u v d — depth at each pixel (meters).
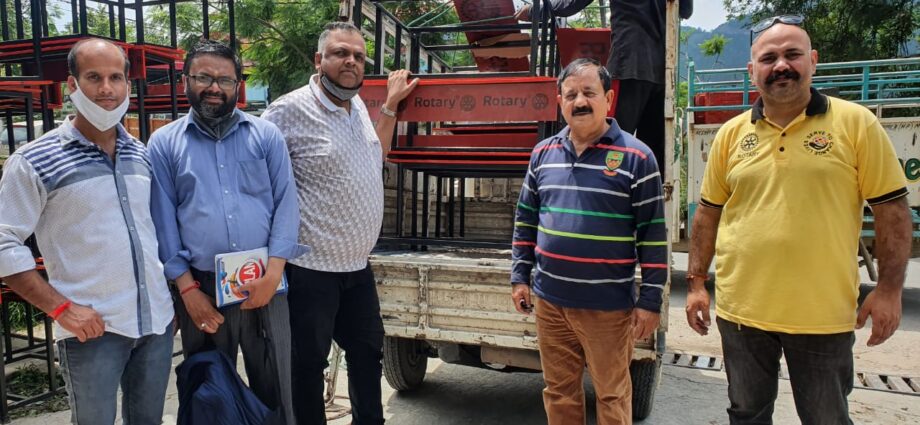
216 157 2.31
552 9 4.14
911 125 6.62
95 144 2.15
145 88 5.53
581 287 2.42
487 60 5.15
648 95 3.69
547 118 3.12
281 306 2.46
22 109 4.53
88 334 2.03
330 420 3.55
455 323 3.14
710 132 7.36
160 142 2.33
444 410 3.84
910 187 6.65
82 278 2.07
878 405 4.05
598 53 4.50
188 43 12.70
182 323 2.37
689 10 4.05
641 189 2.37
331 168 2.62
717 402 4.11
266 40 12.48
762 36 2.15
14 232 1.97
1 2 4.45
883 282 2.10
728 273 2.31
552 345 2.61
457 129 4.21
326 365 2.79
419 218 4.68
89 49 2.06
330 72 2.60
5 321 4.41
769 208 2.17
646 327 2.37
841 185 2.09
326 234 2.63
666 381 4.54
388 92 3.27
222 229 2.26
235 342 2.42
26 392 4.11
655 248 2.39
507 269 2.99
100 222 2.09
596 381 2.52
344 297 2.86
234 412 2.15
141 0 4.33
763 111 2.23
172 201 2.30
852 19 13.52
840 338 2.12
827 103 2.14
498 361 3.21
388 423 3.64
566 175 2.47
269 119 2.69
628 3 3.52
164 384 2.31
